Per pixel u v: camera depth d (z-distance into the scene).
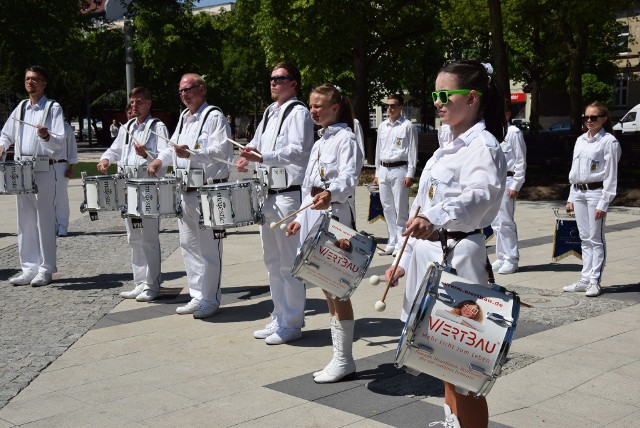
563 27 24.22
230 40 48.50
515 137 8.75
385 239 11.66
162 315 7.17
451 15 29.17
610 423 4.46
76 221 14.26
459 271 3.69
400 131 10.21
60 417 4.66
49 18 34.22
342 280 4.86
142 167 7.73
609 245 10.64
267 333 6.32
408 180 10.20
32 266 8.72
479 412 3.59
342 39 21.73
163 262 9.97
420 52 26.45
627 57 45.94
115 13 28.77
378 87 29.09
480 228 3.75
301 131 6.01
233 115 50.75
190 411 4.72
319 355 5.83
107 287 8.44
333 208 5.47
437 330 3.21
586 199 7.68
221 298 7.65
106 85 48.44
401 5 23.20
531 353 5.76
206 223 6.20
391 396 4.92
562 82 38.44
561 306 7.21
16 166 8.12
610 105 41.94
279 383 5.21
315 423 4.50
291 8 20.89
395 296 7.63
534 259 9.77
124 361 5.77
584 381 5.16
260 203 6.16
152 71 44.84
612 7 21.16
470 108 3.66
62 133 8.48
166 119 45.31
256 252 10.51
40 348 6.12
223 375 5.41
